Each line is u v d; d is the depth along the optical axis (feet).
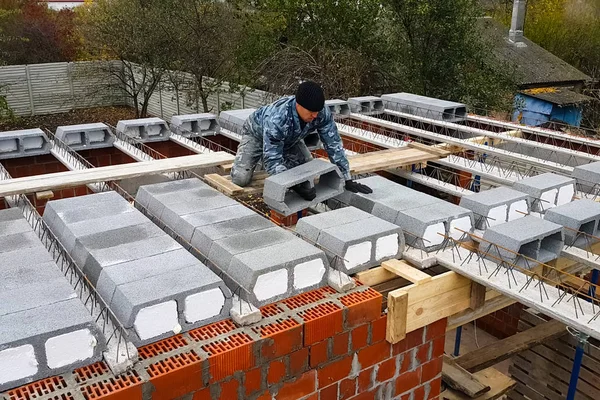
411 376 10.80
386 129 23.61
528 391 15.87
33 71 61.46
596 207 12.33
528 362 15.71
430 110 23.07
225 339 8.45
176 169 15.34
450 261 10.74
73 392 7.23
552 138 20.81
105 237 10.50
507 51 56.75
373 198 12.97
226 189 14.06
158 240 10.42
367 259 10.77
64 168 20.45
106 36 53.62
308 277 9.86
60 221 11.34
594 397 14.17
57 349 7.48
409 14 40.73
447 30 41.01
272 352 8.63
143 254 9.80
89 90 64.03
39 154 19.71
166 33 50.16
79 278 9.61
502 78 45.68
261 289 9.30
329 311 9.21
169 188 13.61
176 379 7.74
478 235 12.23
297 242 10.36
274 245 10.18
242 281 9.27
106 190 15.52
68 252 10.53
